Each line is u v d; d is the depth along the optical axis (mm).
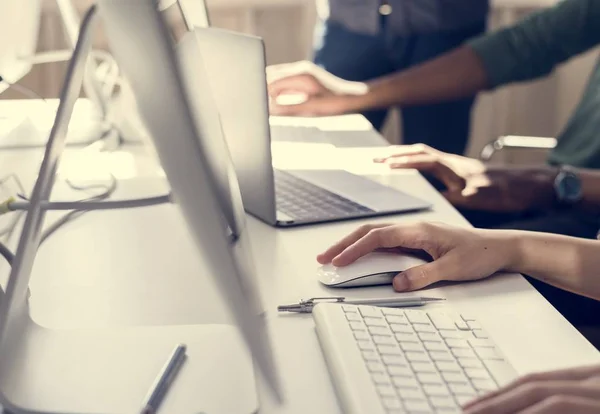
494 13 2930
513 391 614
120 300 848
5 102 1696
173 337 748
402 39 2320
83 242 1024
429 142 2338
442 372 679
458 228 957
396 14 2283
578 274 934
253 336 507
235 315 510
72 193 1206
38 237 702
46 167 675
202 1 1049
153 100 481
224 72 1026
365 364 685
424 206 1162
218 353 719
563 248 944
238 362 704
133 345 731
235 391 657
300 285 898
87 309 823
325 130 1676
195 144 471
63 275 914
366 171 1372
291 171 1339
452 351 719
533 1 2924
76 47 678
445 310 820
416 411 616
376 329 752
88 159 1414
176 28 496
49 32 2465
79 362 695
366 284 900
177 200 531
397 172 1374
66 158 1408
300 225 1095
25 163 1283
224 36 1004
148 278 910
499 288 900
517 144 1899
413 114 2328
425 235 931
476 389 654
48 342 727
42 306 827
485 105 3057
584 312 1376
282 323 809
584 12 1795
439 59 1854
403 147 1503
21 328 711
